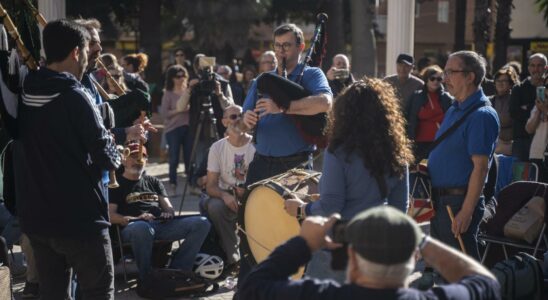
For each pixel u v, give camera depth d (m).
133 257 5.88
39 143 3.64
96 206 3.72
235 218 5.92
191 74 14.64
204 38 21.75
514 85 8.39
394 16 9.71
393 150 3.36
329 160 3.40
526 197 5.55
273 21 24.98
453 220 4.34
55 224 3.63
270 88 4.14
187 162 9.88
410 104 8.44
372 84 3.43
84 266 3.74
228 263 5.96
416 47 43.00
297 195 3.88
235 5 21.39
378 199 3.38
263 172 4.48
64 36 3.68
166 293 5.37
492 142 4.29
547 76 7.48
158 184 5.95
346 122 3.37
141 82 8.66
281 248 2.45
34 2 8.82
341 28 21.05
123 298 5.42
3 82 3.60
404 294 2.21
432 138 8.34
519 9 19.11
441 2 42.88
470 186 4.29
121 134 4.39
